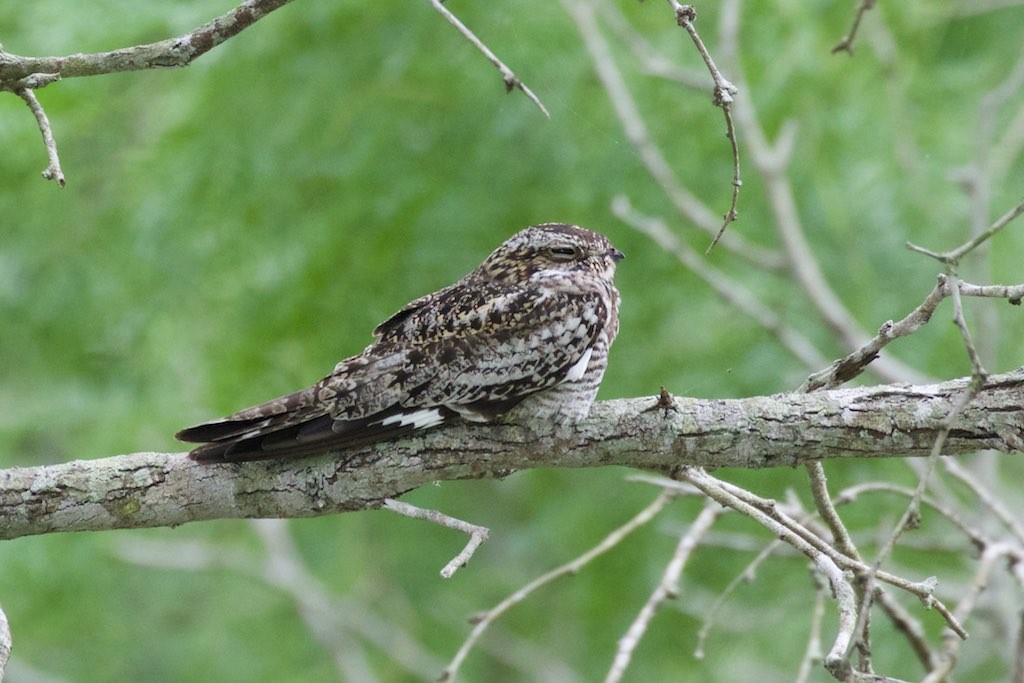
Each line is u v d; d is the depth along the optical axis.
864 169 13.45
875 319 13.11
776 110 13.27
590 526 13.84
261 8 6.29
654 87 13.43
